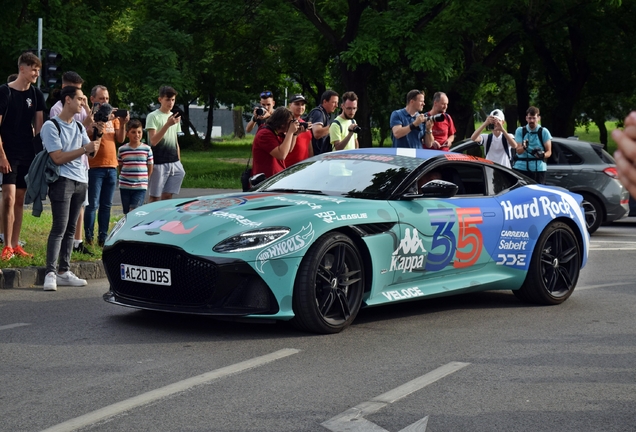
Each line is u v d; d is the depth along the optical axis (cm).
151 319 621
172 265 565
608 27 2916
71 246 780
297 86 4512
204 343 545
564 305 730
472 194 704
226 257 550
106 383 445
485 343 564
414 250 634
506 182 736
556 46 3117
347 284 591
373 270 606
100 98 913
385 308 693
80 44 2442
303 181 680
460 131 2805
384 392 436
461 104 2753
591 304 735
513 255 712
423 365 497
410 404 415
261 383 449
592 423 390
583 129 6538
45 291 743
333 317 589
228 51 3228
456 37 2472
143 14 3039
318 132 963
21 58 815
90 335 564
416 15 2377
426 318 654
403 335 584
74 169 755
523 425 385
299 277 566
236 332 579
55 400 412
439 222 654
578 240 766
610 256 1066
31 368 475
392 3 2452
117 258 601
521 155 1213
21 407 400
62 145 747
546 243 739
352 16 2436
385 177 660
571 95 3138
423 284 654
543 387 453
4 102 805
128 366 482
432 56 2358
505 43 2817
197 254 553
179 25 2955
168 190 1042
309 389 439
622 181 158
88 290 753
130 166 968
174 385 442
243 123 7812
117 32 2825
